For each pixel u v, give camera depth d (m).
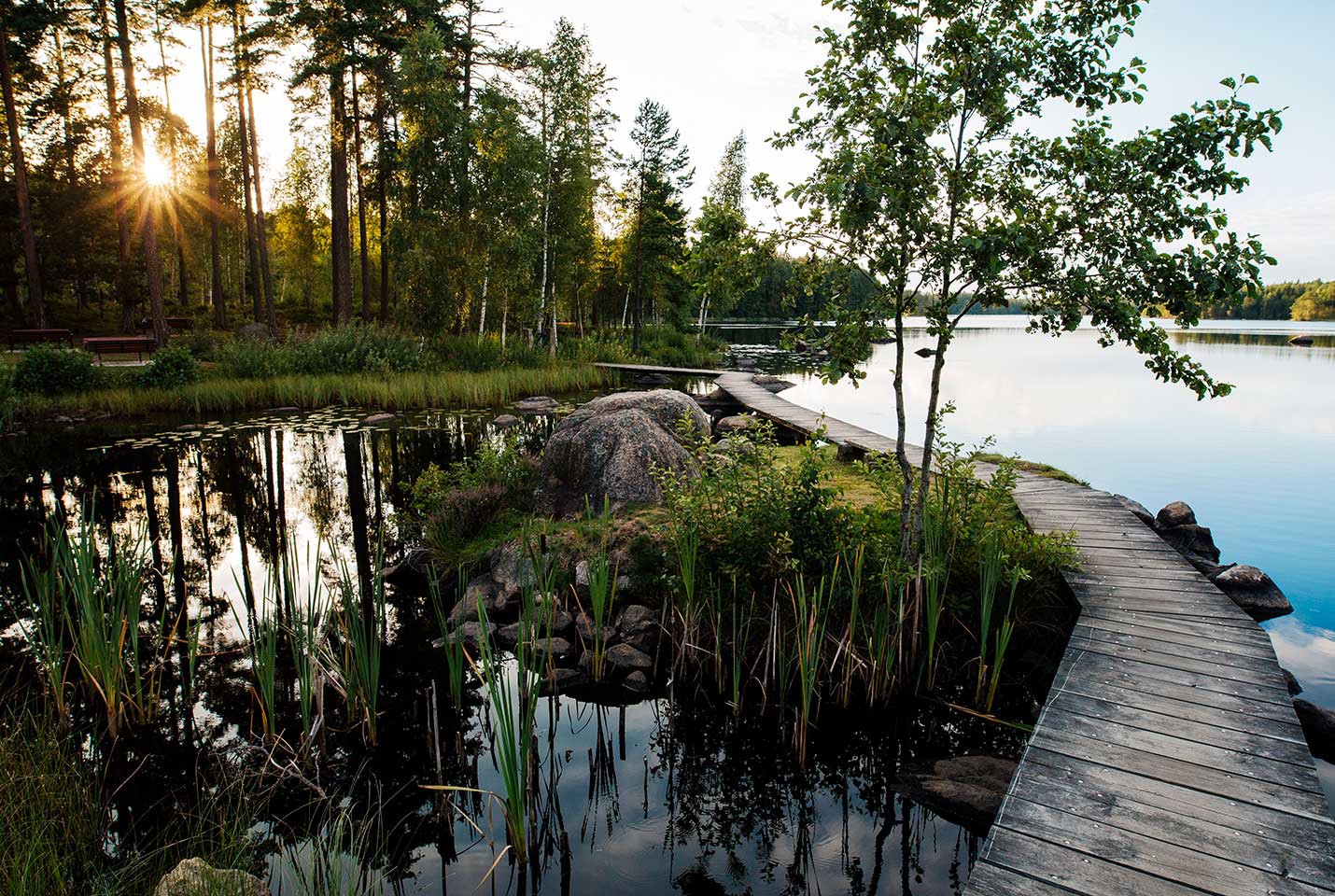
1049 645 5.72
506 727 3.61
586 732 5.02
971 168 5.22
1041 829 3.16
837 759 4.71
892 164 4.70
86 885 3.41
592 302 52.47
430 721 5.04
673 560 6.25
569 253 30.92
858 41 5.32
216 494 11.27
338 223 25.27
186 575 7.87
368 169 27.50
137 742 4.76
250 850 3.79
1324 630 6.59
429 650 6.11
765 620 5.62
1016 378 29.33
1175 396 23.41
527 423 17.03
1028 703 5.23
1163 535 8.55
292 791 4.30
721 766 4.65
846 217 4.76
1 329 32.31
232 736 4.83
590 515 7.73
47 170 34.66
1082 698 4.23
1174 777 3.48
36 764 4.05
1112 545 6.89
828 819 4.16
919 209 5.04
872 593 5.64
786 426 14.27
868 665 5.25
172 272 49.00
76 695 5.23
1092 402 21.89
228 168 46.28
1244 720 3.98
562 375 23.66
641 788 4.43
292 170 45.50
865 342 5.38
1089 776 3.51
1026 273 4.99
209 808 4.09
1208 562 7.76
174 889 3.10
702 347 38.66
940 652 5.54
